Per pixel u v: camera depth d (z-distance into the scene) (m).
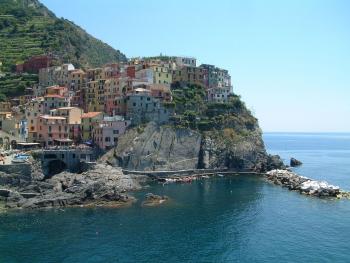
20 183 142.50
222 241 103.06
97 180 148.50
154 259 91.38
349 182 193.50
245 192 160.12
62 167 168.38
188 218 121.88
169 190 161.62
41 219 117.44
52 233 106.31
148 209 130.75
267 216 125.38
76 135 189.00
